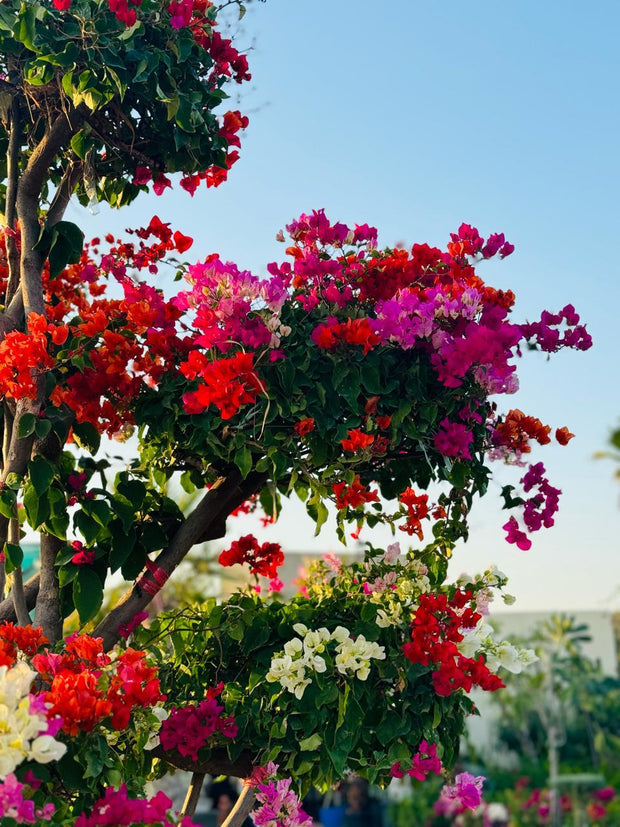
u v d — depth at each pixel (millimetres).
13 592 2744
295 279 2822
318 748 2711
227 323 2459
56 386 2682
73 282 3279
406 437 2785
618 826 7645
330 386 2562
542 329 2887
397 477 2936
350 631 2793
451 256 2934
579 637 8344
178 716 2693
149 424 2746
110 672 2293
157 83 2654
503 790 8000
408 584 2816
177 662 3004
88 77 2611
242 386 2377
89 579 2697
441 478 2816
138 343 2740
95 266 3139
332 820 7527
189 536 2871
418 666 2674
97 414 2748
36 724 1849
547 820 7715
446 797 2973
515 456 2889
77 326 2795
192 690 2945
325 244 2875
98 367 2658
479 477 2830
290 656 2654
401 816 7543
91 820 1924
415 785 7527
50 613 2736
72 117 2799
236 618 2939
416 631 2568
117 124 2893
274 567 3299
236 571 7160
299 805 2871
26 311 2797
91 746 2094
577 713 8211
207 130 2889
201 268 2572
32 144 3066
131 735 2438
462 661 2547
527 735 8344
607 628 8391
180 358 2709
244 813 3010
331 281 2775
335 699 2680
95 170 2973
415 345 2639
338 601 2953
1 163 3211
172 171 2967
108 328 2775
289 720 2723
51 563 2773
